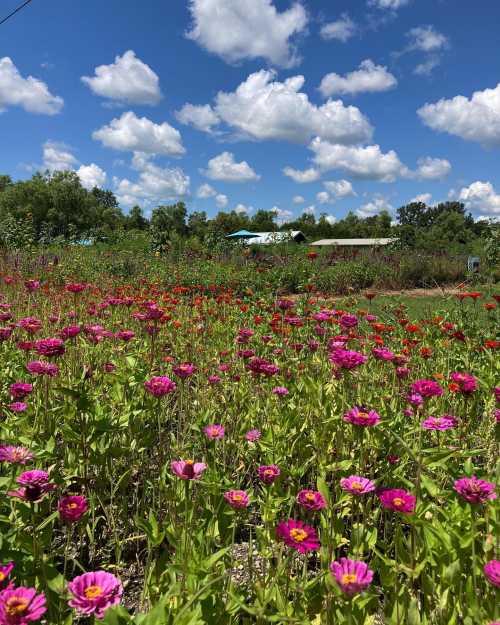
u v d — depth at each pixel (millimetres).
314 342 3939
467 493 1536
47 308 6574
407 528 2547
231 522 2066
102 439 2605
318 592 1696
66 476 2523
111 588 1229
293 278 13570
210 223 78188
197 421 2742
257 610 1402
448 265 19891
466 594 1549
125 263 14297
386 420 2691
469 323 5387
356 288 15148
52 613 1486
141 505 2650
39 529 1751
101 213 70312
